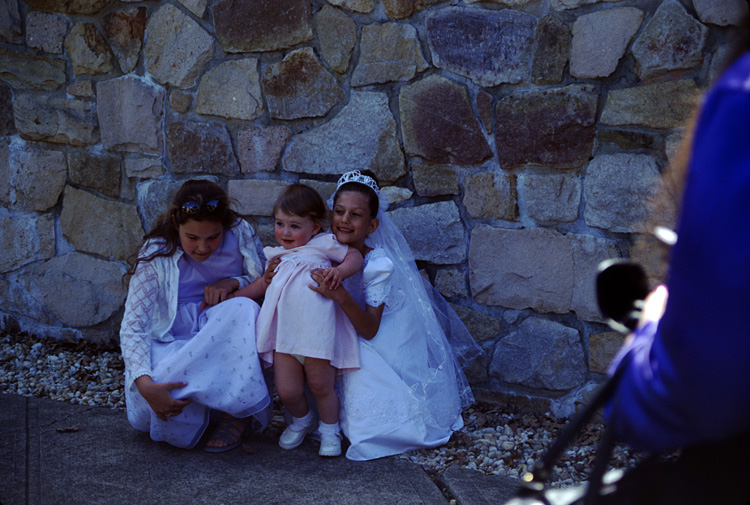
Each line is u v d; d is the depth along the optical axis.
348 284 2.66
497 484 2.42
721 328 0.65
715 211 0.66
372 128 3.13
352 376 2.67
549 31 2.79
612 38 2.70
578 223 2.89
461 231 3.09
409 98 3.05
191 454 2.59
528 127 2.89
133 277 2.64
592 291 2.90
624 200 2.78
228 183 3.40
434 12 2.94
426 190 3.11
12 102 3.63
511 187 2.97
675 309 0.69
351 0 3.04
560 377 3.01
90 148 3.57
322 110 3.19
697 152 0.71
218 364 2.53
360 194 2.72
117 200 3.57
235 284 2.82
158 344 2.63
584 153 2.82
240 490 2.32
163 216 2.72
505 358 3.10
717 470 0.80
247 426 2.82
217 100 3.33
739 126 0.67
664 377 0.73
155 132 3.45
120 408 3.00
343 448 2.74
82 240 3.66
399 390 2.67
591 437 2.83
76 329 3.76
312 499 2.28
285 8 3.14
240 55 3.26
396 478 2.47
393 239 2.92
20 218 3.73
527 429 2.94
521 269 3.01
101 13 3.41
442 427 2.81
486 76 2.91
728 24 2.52
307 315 2.54
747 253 0.63
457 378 3.03
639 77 2.70
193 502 2.22
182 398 2.46
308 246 2.68
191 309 2.75
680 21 2.59
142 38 3.38
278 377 2.59
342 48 3.10
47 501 2.17
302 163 3.27
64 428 2.74
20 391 3.15
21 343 3.73
